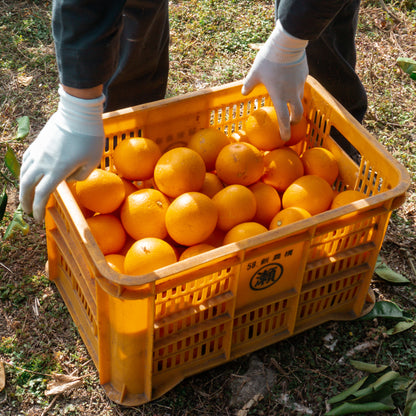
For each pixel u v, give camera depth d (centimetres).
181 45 200
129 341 119
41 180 118
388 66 202
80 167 118
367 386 134
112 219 129
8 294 143
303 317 138
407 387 133
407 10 225
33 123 178
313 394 133
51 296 144
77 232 117
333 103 141
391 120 185
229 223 128
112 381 130
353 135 138
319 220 120
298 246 125
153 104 137
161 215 127
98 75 110
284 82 135
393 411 131
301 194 132
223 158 132
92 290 120
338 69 156
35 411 129
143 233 127
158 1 139
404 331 143
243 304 128
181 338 123
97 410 130
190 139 141
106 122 134
